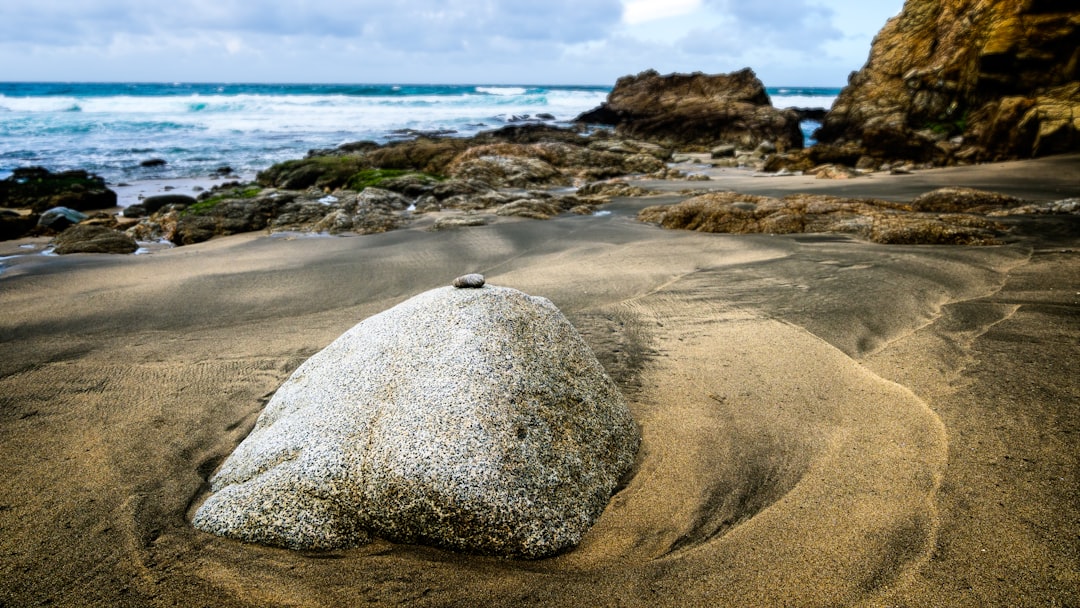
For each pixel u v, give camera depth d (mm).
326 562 2955
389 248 10320
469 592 2766
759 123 35406
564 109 62562
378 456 3084
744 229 10711
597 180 21125
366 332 3984
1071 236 8695
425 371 3424
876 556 2820
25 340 6262
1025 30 23422
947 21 28781
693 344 5473
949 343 5047
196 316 7016
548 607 2674
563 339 3912
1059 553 2729
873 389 4383
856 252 8312
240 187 19094
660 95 47562
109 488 3650
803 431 3930
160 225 13352
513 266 8844
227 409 4672
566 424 3430
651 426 4102
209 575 2914
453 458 2961
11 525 3316
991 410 3934
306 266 9211
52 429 4402
